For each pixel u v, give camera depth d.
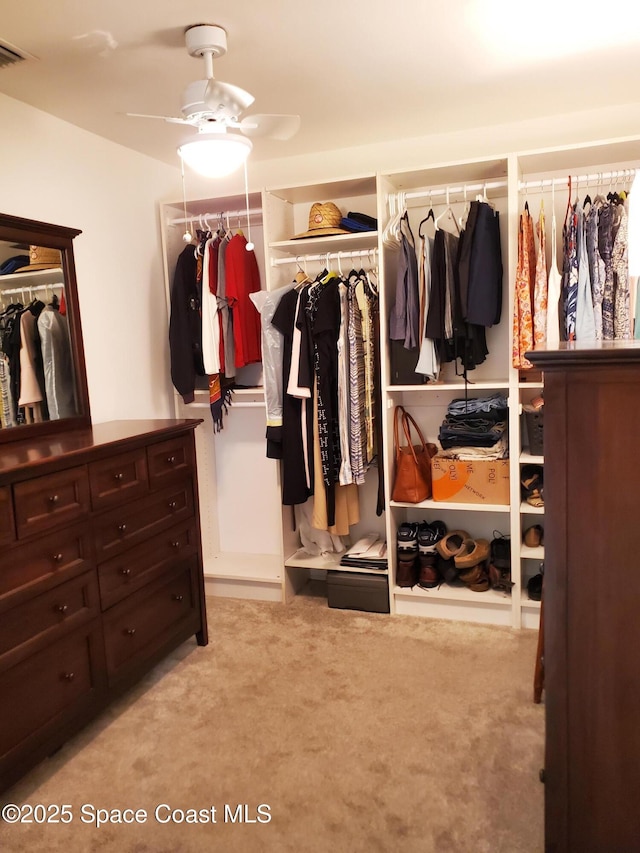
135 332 3.10
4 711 1.74
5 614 1.75
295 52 2.09
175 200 3.35
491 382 2.91
